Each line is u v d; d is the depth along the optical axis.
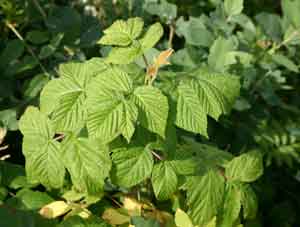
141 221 0.46
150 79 0.47
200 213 0.46
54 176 0.46
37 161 0.46
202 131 0.43
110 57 0.45
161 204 0.54
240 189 0.47
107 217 0.49
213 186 0.46
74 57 0.68
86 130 0.44
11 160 0.64
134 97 0.42
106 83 0.42
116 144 0.44
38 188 0.56
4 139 0.64
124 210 0.51
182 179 0.46
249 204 0.48
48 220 0.47
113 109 0.41
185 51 0.67
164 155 0.45
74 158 0.44
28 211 0.46
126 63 0.45
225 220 0.47
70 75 0.45
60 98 0.43
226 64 0.63
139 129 0.45
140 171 0.44
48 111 0.44
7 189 0.52
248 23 0.74
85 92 0.44
